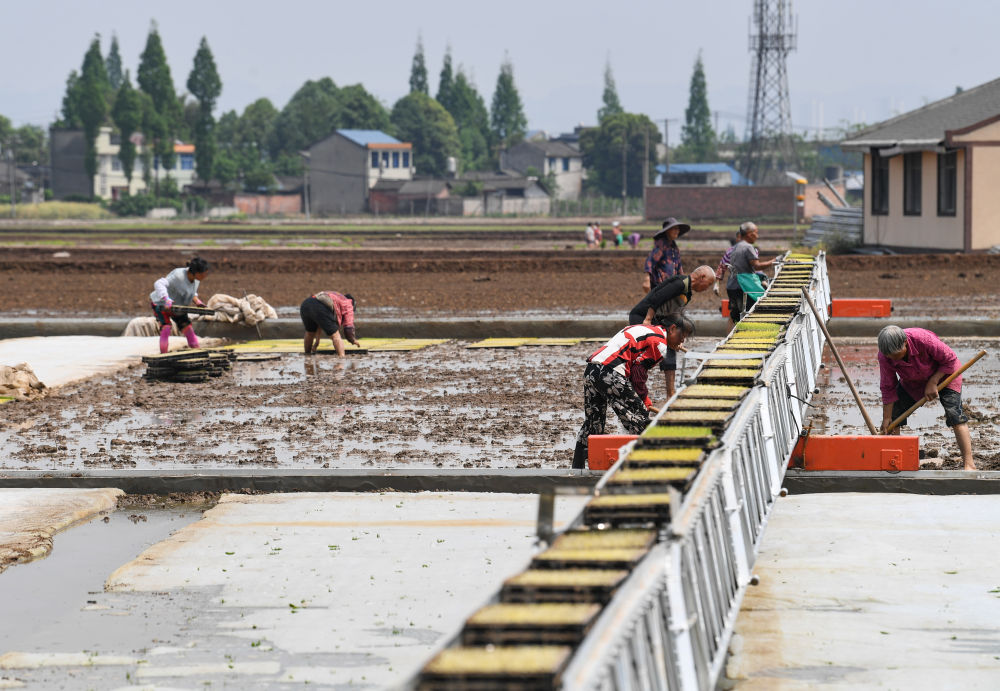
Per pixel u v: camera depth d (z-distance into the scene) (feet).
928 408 74.95
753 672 32.45
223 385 89.71
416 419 74.02
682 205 597.52
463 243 335.47
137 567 44.06
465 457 62.39
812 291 83.66
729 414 38.63
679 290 65.67
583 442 57.21
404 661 34.47
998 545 44.29
